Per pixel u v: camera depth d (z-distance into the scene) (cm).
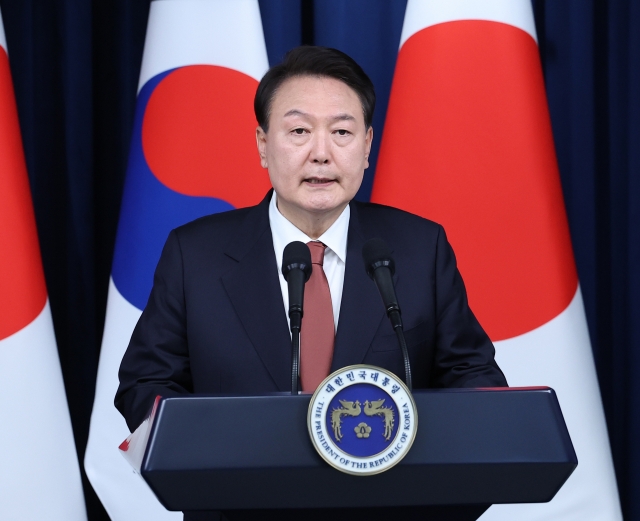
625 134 959
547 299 779
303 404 335
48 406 770
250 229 587
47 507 754
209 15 848
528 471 335
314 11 988
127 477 793
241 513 350
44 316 787
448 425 338
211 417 332
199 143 823
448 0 819
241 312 546
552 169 809
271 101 545
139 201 826
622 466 956
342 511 352
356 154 535
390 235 588
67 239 973
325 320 543
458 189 788
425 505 341
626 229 957
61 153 983
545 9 985
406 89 823
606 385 970
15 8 974
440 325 570
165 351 560
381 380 330
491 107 796
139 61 998
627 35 957
